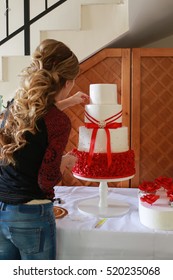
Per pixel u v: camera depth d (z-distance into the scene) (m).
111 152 1.47
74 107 2.02
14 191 1.14
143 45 2.52
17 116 1.12
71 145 2.03
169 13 2.03
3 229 1.17
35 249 1.16
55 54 1.16
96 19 1.93
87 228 1.38
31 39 2.05
